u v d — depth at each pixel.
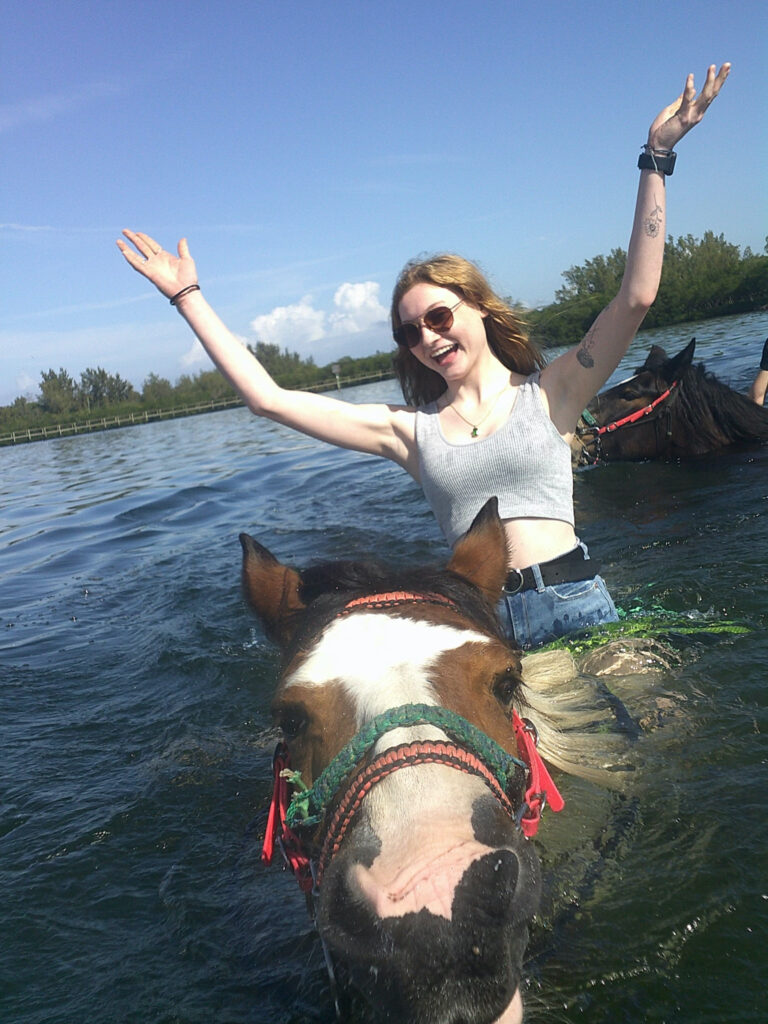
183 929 2.38
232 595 5.72
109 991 2.15
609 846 2.38
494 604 2.74
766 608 3.66
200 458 16.77
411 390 3.78
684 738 2.81
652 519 5.53
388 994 1.54
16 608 6.61
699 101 2.89
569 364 3.38
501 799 1.89
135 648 5.07
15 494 15.77
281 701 2.14
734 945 1.95
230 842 2.84
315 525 7.49
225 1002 2.07
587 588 3.42
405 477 9.41
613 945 2.03
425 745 1.84
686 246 51.84
